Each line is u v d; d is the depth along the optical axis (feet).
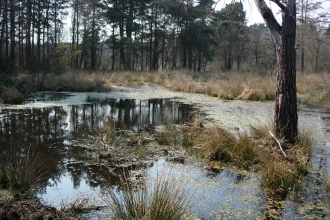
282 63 19.33
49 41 104.94
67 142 21.93
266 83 51.13
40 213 11.05
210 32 116.47
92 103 39.96
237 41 131.95
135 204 10.90
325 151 20.76
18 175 14.11
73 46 87.92
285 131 19.56
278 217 12.17
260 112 34.30
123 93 50.49
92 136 23.67
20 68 70.28
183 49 119.03
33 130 25.31
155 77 68.80
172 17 111.34
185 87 55.01
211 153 18.81
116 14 104.17
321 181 15.78
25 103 37.78
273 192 14.46
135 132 25.31
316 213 12.51
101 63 131.23
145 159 18.66
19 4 84.89
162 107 38.19
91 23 109.29
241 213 12.44
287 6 18.51
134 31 112.37
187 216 11.95
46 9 96.32
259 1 18.93
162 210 10.24
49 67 68.13
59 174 16.03
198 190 14.48
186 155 19.53
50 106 36.42
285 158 17.71
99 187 14.52
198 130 23.09
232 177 16.16
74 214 11.75
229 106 38.78
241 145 18.94
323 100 43.06
